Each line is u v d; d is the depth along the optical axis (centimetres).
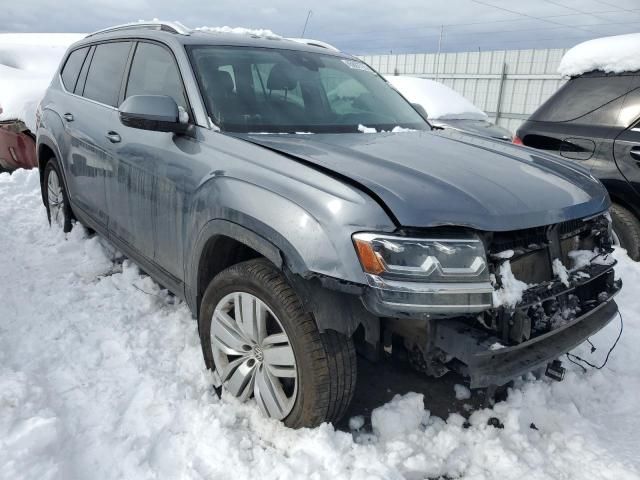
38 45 1019
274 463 210
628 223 424
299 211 198
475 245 189
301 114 290
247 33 354
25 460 197
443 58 1695
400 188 197
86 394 247
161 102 255
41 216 516
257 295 220
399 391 266
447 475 216
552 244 217
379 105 340
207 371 261
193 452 217
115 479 202
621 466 216
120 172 316
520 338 193
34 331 297
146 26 353
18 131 677
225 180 230
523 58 1507
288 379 226
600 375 282
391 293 180
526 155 272
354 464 209
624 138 418
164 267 292
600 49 452
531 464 220
